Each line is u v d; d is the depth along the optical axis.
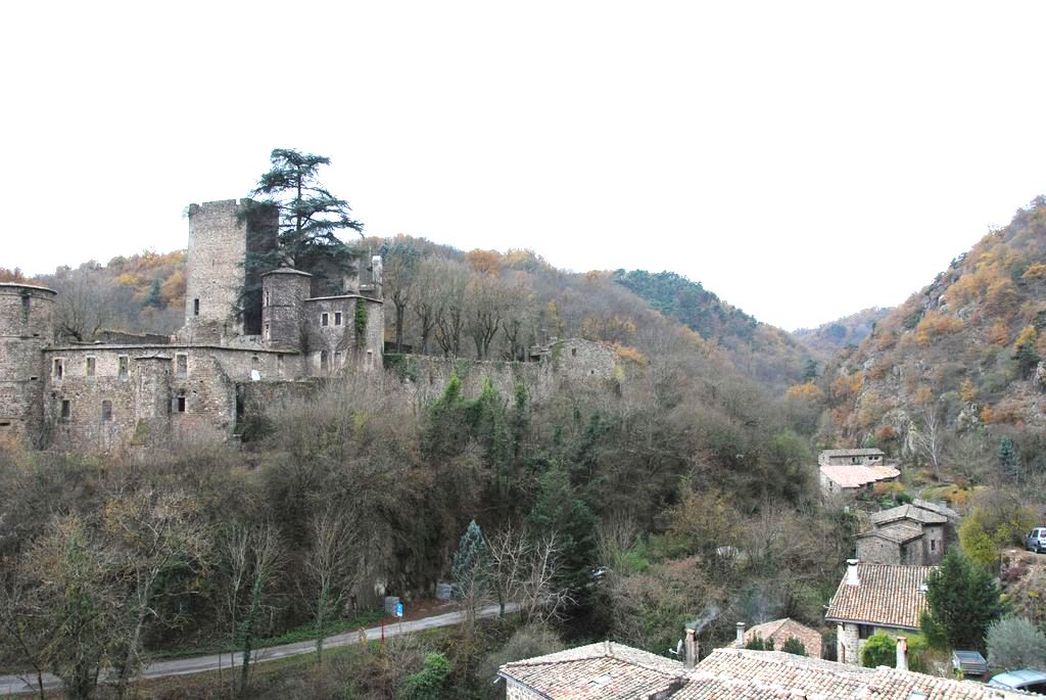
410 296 75.00
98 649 31.61
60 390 51.44
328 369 58.94
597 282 138.62
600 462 57.69
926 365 110.25
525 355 77.81
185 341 61.97
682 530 53.88
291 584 42.56
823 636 40.31
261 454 47.03
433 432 51.50
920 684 22.17
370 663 38.41
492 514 52.47
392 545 47.44
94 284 87.31
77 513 36.91
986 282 116.06
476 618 43.72
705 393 77.62
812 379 140.38
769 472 66.31
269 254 63.19
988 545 44.62
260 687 36.09
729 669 25.67
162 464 42.12
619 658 28.59
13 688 33.97
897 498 73.44
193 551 36.94
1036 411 88.75
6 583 36.25
